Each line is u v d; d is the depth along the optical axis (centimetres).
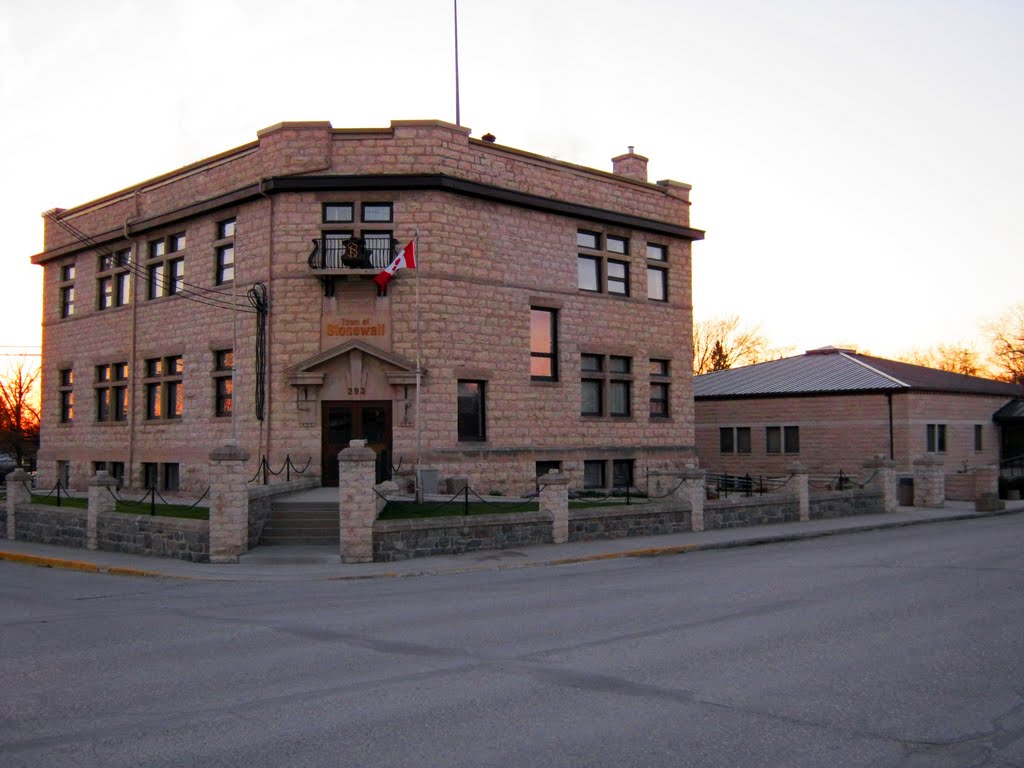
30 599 1494
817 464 3984
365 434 2639
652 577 1594
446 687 826
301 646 1036
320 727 709
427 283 2678
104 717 752
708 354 8312
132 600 1467
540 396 2900
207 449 2888
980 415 4175
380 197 2686
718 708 745
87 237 3403
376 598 1423
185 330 3003
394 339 2659
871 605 1230
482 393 2789
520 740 669
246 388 2738
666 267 3316
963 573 1552
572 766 614
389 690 819
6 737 701
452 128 2731
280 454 2633
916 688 800
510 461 2802
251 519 1984
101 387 3359
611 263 3162
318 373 2622
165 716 752
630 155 3331
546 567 1822
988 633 1033
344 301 2664
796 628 1073
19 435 6191
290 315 2658
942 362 8969
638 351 3183
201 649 1034
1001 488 3803
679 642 1005
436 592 1476
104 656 1007
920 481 3288
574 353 3002
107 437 3294
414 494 2538
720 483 4066
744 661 908
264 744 670
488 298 2794
